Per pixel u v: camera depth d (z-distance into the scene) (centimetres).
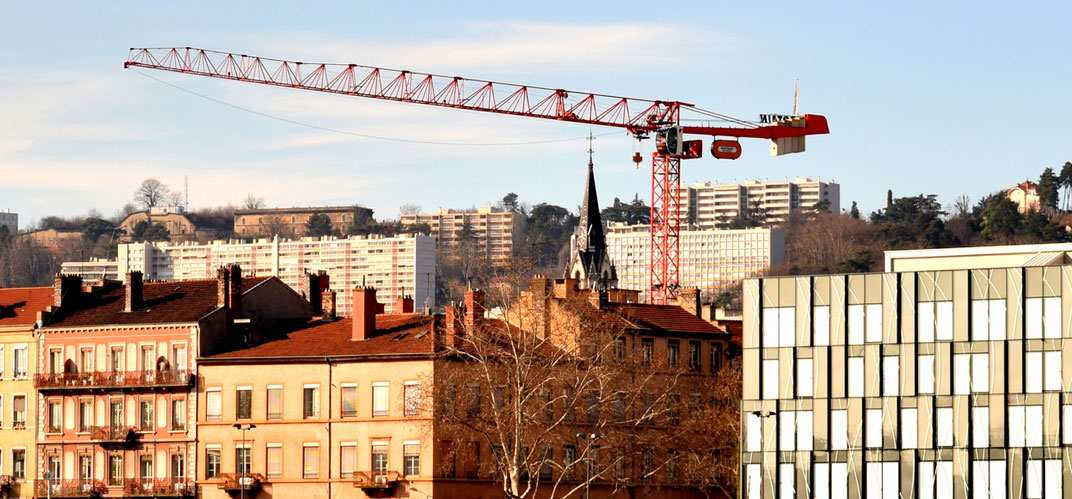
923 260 18775
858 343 18075
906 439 17725
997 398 17275
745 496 18462
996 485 17238
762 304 18600
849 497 17962
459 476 19962
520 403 18150
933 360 17638
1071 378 16962
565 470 18812
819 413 18188
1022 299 17238
